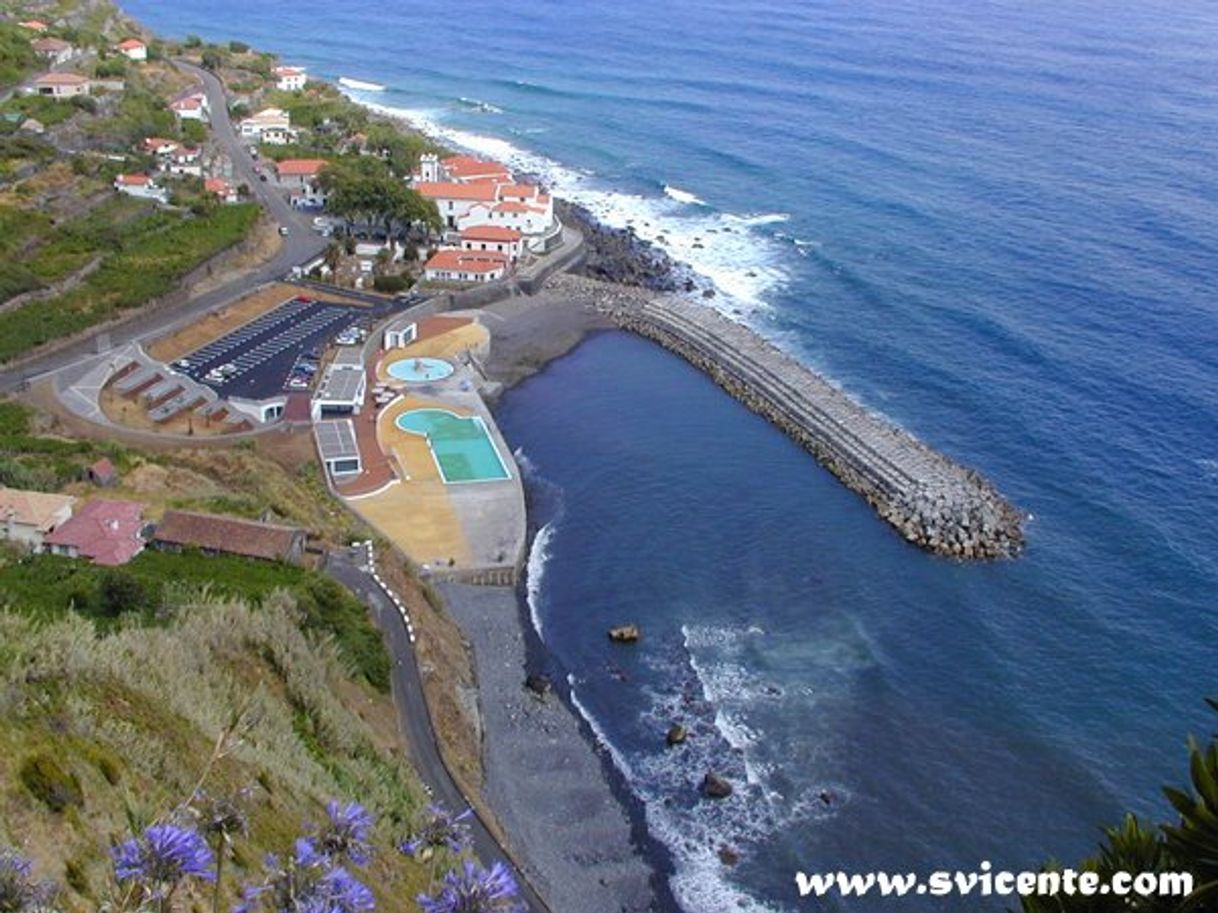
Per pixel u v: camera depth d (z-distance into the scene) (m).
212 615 47.06
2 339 87.50
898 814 53.34
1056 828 52.78
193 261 105.62
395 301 109.25
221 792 32.16
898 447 84.75
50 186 111.44
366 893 15.01
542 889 47.34
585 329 110.69
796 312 112.75
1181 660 64.06
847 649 64.94
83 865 26.09
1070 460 84.62
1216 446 85.81
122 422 80.62
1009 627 67.00
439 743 52.03
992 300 112.12
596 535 76.50
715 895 48.59
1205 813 12.64
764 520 78.56
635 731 58.09
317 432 82.56
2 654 33.22
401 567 66.25
